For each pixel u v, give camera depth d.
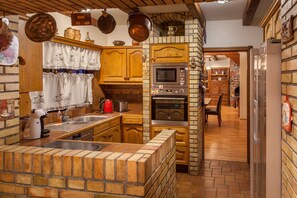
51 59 3.81
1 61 2.16
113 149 2.40
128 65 5.04
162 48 4.47
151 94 4.57
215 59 14.99
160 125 4.57
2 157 1.84
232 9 4.31
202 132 5.14
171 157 2.42
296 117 1.54
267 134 2.05
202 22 4.59
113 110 5.28
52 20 2.05
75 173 1.72
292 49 1.62
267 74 2.03
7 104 2.22
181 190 3.83
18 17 2.38
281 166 2.00
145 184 1.64
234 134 7.66
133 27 2.17
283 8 1.83
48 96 3.88
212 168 4.77
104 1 1.84
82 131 3.50
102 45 5.43
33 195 1.80
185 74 4.41
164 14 4.41
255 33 4.90
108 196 1.67
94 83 5.14
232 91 14.75
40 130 2.93
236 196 3.63
